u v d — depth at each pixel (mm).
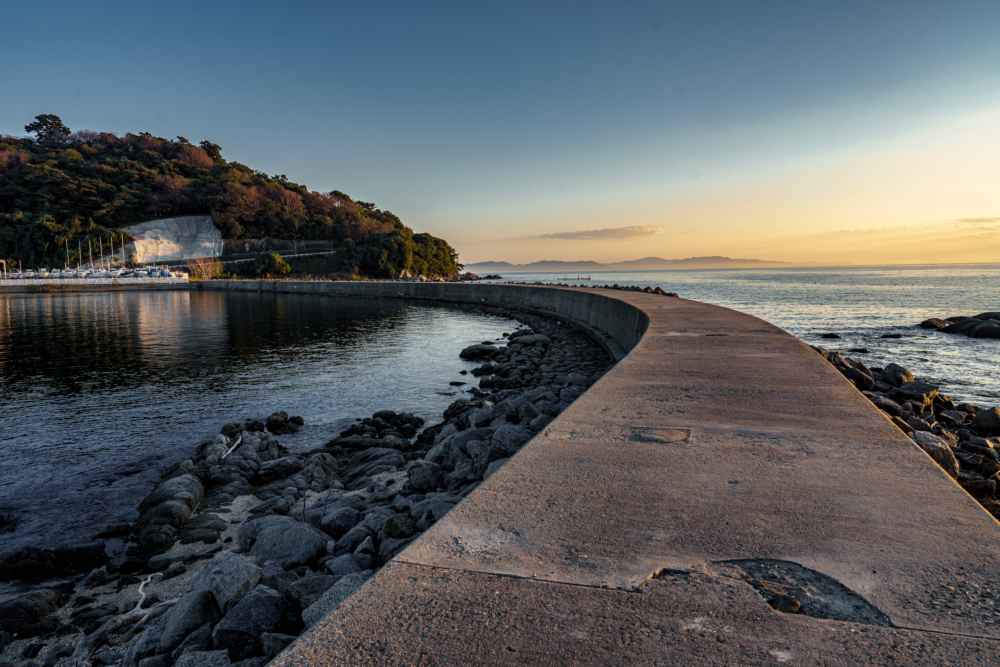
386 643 1784
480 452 6375
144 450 9594
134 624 4508
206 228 117688
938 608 1926
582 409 4805
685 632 1808
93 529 6672
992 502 4598
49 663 4078
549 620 1882
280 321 33250
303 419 11508
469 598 2020
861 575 2145
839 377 6086
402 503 5637
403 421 11273
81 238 103375
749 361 7176
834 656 1688
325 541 4859
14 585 5344
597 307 23781
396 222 164625
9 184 110250
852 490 2977
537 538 2477
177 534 6180
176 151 142125
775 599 1991
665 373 6406
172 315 37281
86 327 29469
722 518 2656
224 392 14094
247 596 3242
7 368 17422
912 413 8219
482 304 46188
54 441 10078
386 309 43469
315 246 122250
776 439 3896
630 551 2350
